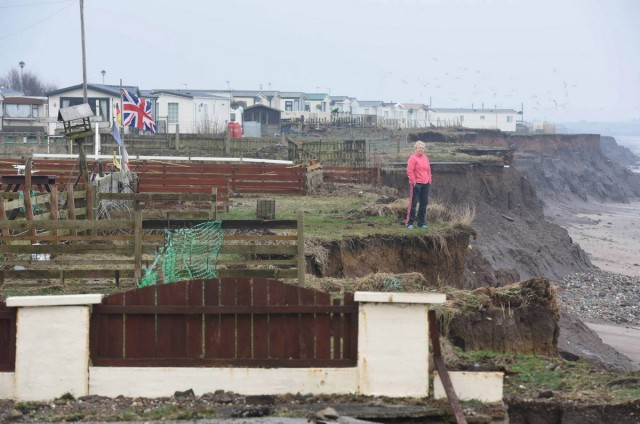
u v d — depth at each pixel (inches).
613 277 5999.0
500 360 1717.5
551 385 1562.5
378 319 1389.0
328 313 1397.6
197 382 1396.4
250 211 3400.6
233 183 4121.6
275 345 1402.6
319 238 2655.0
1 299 1862.7
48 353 1374.3
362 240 2760.8
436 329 1400.1
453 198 6264.8
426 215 3272.6
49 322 1374.3
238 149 6318.9
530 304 2116.1
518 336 2066.9
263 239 2026.3
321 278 2239.2
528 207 7204.7
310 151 5408.5
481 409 1364.4
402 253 2834.6
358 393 1392.7
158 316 1396.4
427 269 2839.6
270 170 4151.1
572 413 1446.9
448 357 1601.9
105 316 1392.7
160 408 1331.2
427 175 3016.7
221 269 2018.9
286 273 2023.9
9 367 1382.9
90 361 1391.5
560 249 6427.2
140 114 4685.0
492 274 4293.8
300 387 1396.4
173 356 1396.4
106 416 1295.5
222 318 1400.1
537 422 1457.9
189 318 1396.4
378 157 6358.3
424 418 1326.3
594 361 3006.9
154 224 2326.5
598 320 4478.3
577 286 5561.0
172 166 4175.7
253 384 1396.4
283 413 1318.9
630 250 7573.8
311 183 4293.8
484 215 6254.9
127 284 2053.4
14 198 2225.6
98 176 3193.9
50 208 2288.4
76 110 2741.1
